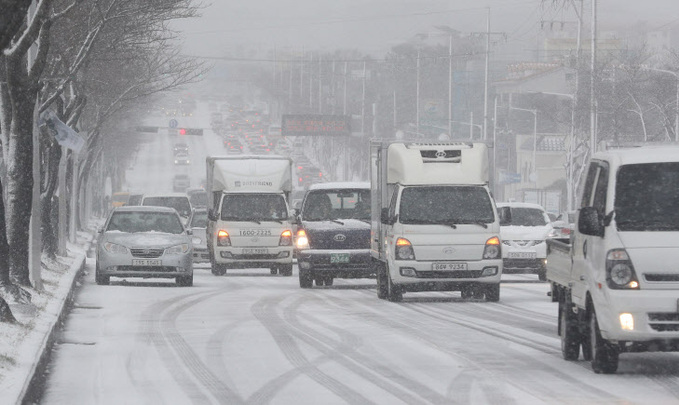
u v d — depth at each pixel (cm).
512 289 7225
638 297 3234
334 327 4809
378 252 6525
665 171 3384
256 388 3181
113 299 6366
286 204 8938
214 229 8862
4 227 5088
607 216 3334
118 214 7731
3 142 5934
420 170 6222
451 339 4338
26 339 3844
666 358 3797
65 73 7638
